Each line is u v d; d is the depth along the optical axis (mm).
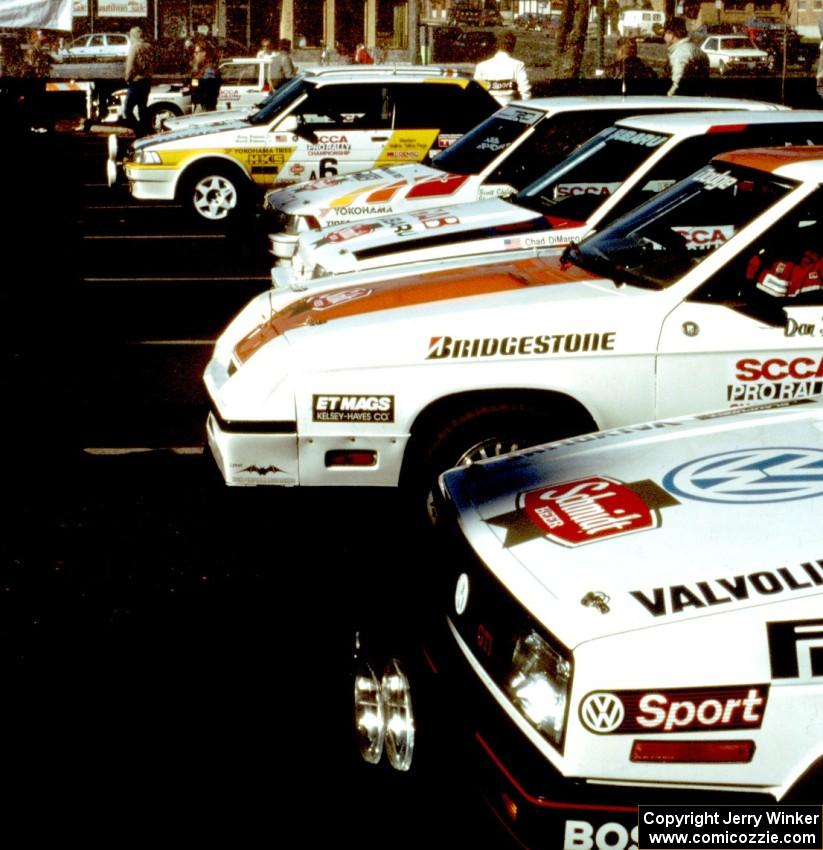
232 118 15578
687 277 4938
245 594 4977
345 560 5293
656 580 2822
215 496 6035
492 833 2814
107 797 3641
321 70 14430
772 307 4887
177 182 14102
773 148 5641
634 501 3182
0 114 22625
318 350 4867
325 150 13898
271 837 3436
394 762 3340
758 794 2664
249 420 4855
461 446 4934
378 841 3402
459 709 2975
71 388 7918
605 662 2660
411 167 9719
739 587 2766
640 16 31281
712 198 5305
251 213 14180
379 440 4883
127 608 4859
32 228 14289
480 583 3070
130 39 21766
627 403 4910
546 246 6840
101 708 4141
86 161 20781
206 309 10195
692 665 2652
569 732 2662
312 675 4355
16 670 4383
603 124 8703
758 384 4902
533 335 4863
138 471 6395
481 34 31062
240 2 33031
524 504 3293
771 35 31578
